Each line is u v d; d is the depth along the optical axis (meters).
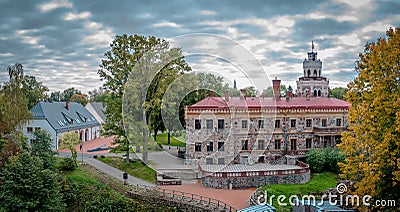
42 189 23.34
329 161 38.19
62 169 33.16
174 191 27.89
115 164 39.19
